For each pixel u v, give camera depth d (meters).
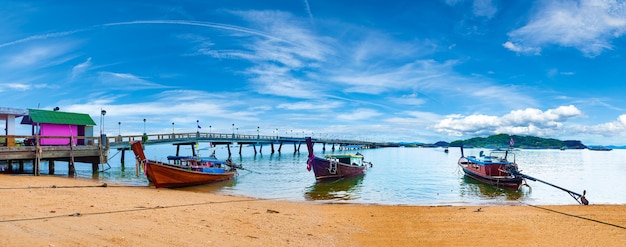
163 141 57.16
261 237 11.63
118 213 13.73
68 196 17.36
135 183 29.09
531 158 100.50
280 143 102.69
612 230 14.09
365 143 168.25
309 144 35.69
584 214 17.53
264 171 46.62
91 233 9.95
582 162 79.50
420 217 16.70
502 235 13.23
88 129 37.16
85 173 37.03
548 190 30.83
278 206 19.58
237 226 13.09
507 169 33.44
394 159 87.81
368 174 44.12
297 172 45.22
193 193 24.27
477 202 24.20
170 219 13.33
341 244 11.57
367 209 19.02
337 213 17.66
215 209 16.89
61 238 9.09
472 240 12.49
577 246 11.83
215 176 31.56
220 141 74.25
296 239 11.77
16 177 25.28
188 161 31.84
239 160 74.38
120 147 48.06
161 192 23.52
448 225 14.95
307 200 23.97
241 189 28.97
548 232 13.71
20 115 31.64
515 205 21.88
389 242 12.11
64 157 32.59
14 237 8.73
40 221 10.91
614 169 57.44
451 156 107.38
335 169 36.31
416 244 11.92
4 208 12.73
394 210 18.75
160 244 9.57
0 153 26.11
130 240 9.62
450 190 30.41
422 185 33.50
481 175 34.81
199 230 11.80
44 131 33.44
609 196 28.80
